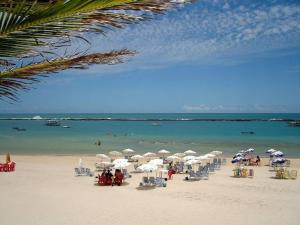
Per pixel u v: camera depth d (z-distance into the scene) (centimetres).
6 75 198
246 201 1620
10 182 2062
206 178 2211
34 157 3556
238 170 2331
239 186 1975
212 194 1766
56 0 164
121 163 2161
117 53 214
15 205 1530
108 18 167
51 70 205
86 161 3231
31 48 175
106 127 10794
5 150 4334
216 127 10850
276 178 2264
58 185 1984
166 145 4981
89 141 5644
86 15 167
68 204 1550
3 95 195
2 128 10056
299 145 4997
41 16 166
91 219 1330
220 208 1498
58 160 3284
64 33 172
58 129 9562
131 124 13338
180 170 2530
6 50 173
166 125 12438
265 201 1625
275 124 13150
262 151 4269
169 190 1861
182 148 4578
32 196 1700
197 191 1836
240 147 4709
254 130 9069
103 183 2011
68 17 168
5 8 168
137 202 1594
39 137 6544
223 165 2973
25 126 11444
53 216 1367
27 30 171
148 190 1866
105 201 1609
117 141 5656
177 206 1524
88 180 2145
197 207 1512
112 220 1318
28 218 1340
